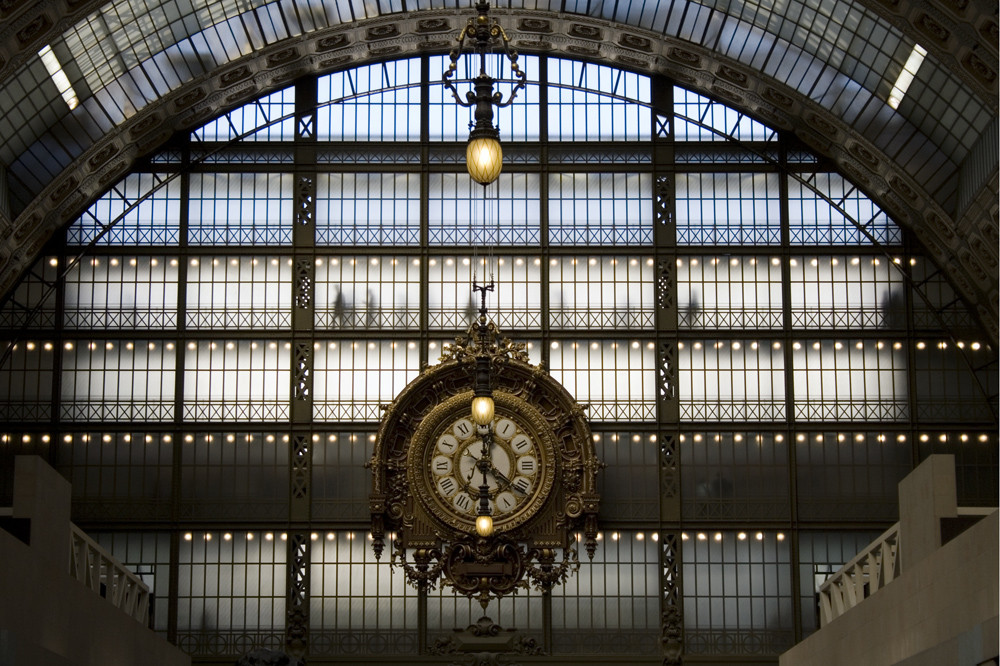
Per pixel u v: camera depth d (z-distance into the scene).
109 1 46.12
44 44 45.97
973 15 44.91
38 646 28.30
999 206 48.41
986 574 26.44
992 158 49.34
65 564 35.00
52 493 33.72
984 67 46.62
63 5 45.09
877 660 34.44
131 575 44.62
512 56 25.66
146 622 47.31
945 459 31.84
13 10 43.84
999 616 24.02
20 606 29.33
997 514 25.86
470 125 25.14
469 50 49.47
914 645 31.22
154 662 41.94
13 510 32.19
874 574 39.22
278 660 38.69
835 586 46.03
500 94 25.48
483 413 34.59
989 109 49.09
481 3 25.48
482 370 34.88
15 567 28.97
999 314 49.31
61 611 32.34
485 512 45.31
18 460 32.47
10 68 45.91
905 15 46.81
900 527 34.69
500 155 24.53
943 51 47.19
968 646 25.55
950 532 31.38
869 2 47.09
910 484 33.66
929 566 30.27
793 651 45.09
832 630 39.62
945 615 29.00
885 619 33.81
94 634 35.09
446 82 25.42
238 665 38.41
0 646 25.52
